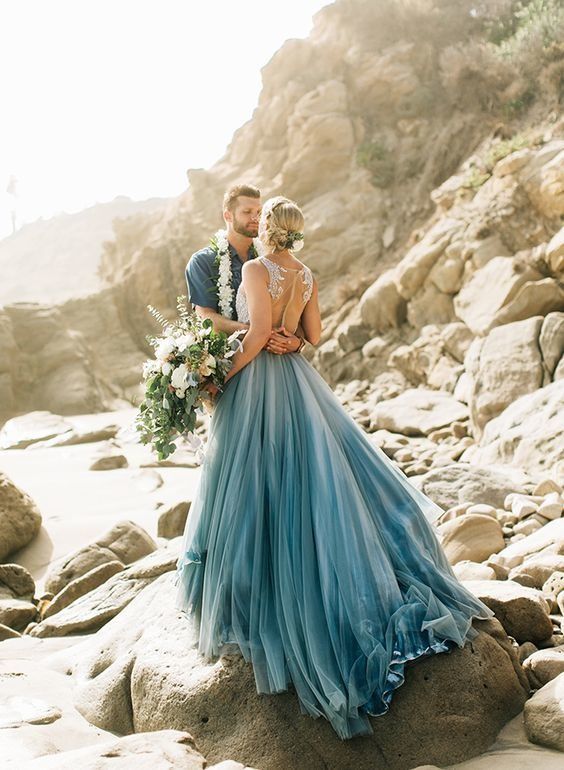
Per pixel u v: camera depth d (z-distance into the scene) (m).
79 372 24.23
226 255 4.25
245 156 29.12
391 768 3.21
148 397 3.96
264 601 3.55
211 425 4.01
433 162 22.53
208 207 28.25
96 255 69.62
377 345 17.03
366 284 20.70
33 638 5.24
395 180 23.88
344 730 3.20
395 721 3.27
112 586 5.55
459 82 23.20
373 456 3.94
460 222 16.38
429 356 15.25
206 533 3.85
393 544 3.71
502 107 21.23
